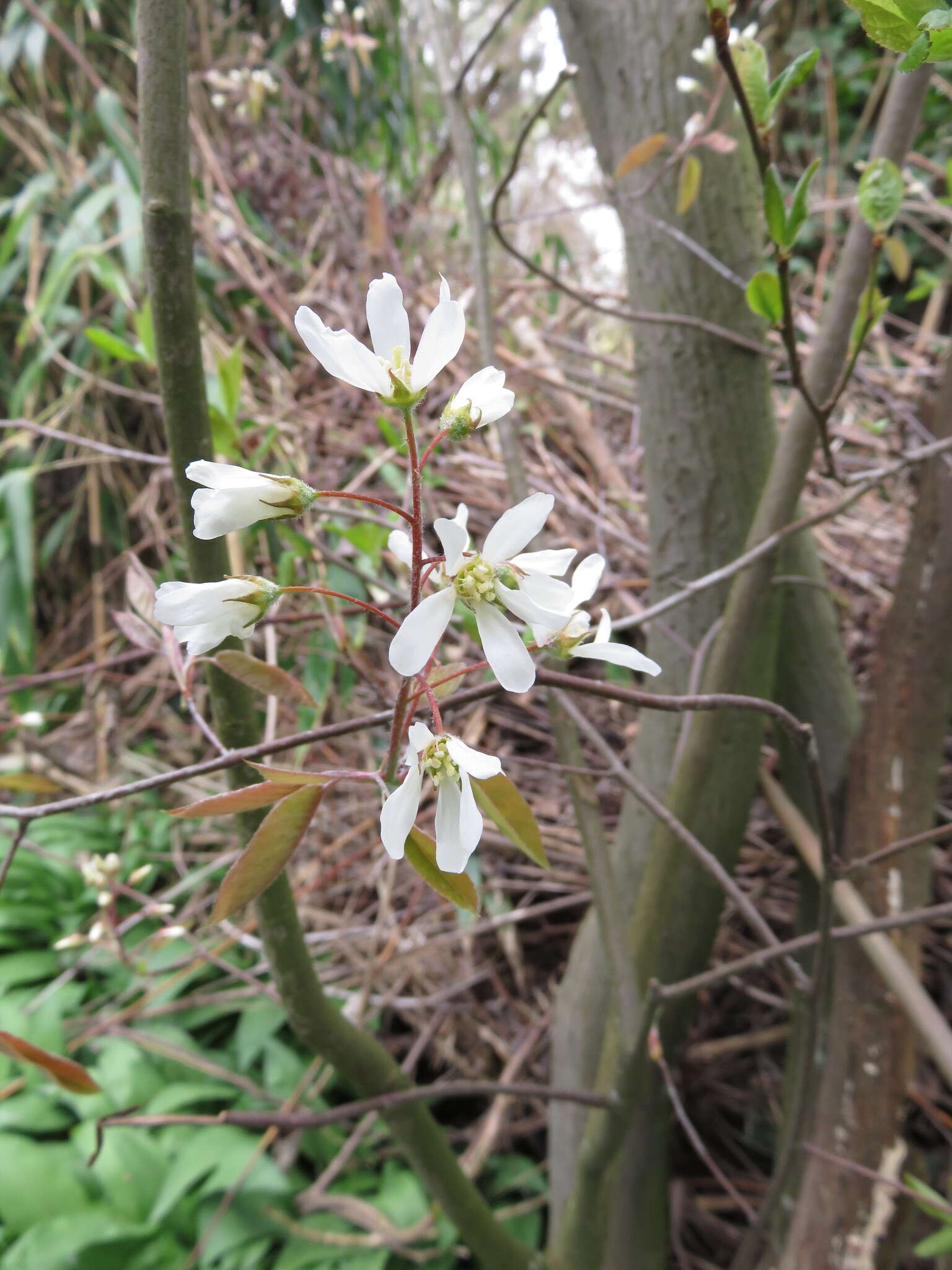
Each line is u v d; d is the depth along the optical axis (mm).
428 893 469
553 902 451
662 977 348
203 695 505
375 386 145
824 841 222
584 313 788
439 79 411
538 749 523
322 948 443
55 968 400
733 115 313
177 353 184
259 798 159
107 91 569
